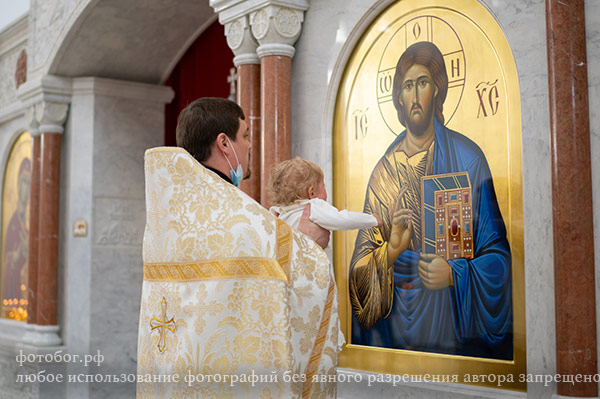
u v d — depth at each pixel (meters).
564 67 2.94
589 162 2.92
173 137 7.77
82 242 7.18
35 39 7.52
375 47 4.15
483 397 3.32
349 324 4.20
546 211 3.09
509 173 3.33
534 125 3.17
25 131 8.44
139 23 6.76
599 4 2.93
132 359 7.23
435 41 3.77
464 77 3.59
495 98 3.42
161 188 1.68
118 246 7.32
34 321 7.41
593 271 2.89
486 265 3.42
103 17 6.55
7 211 8.86
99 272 7.18
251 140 4.74
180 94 7.58
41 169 7.30
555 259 2.93
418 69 3.86
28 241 8.20
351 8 4.24
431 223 3.71
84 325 7.07
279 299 1.54
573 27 2.94
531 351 3.12
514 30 3.29
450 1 3.69
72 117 7.33
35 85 7.24
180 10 6.70
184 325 1.59
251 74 4.74
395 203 3.94
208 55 7.25
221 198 1.61
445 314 3.62
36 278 7.47
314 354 1.63
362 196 4.18
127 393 6.79
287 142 4.50
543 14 3.17
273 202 2.97
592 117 2.93
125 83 7.39
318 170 2.96
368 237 4.10
